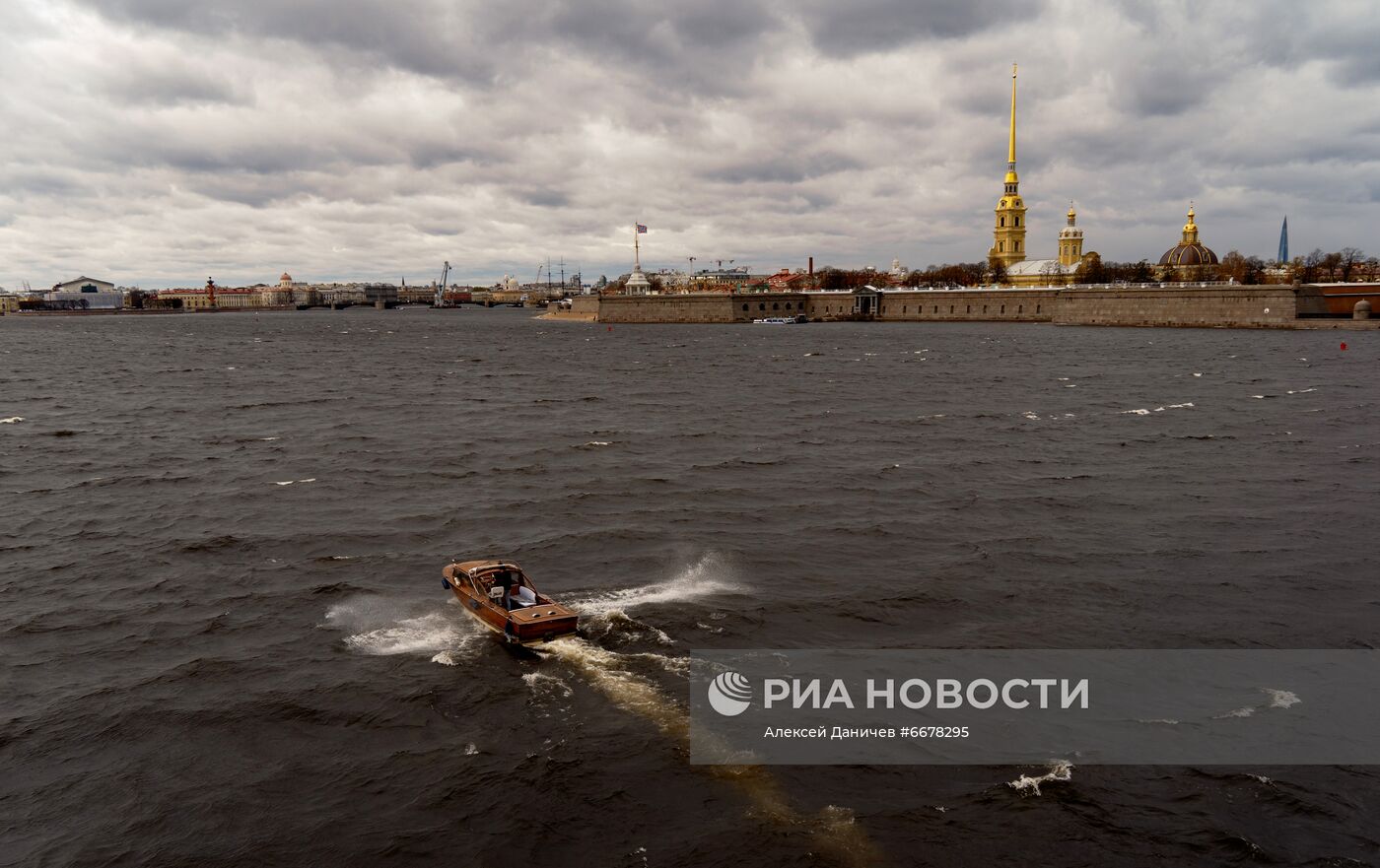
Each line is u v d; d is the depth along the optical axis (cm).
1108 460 7362
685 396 12138
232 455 7769
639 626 3894
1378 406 10181
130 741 3034
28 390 12925
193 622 3997
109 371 16075
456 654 3628
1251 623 3956
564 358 19425
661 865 2436
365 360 19100
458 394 12475
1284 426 8925
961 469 7075
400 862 2452
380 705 3234
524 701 3262
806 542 5119
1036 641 3788
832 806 2686
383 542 5134
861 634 3862
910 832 2572
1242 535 5209
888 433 8869
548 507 5900
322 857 2470
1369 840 2533
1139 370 14675
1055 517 5622
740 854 2473
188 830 2584
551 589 4341
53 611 4144
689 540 5153
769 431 9056
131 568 4712
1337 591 4312
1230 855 2473
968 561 4778
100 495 6331
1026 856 2472
